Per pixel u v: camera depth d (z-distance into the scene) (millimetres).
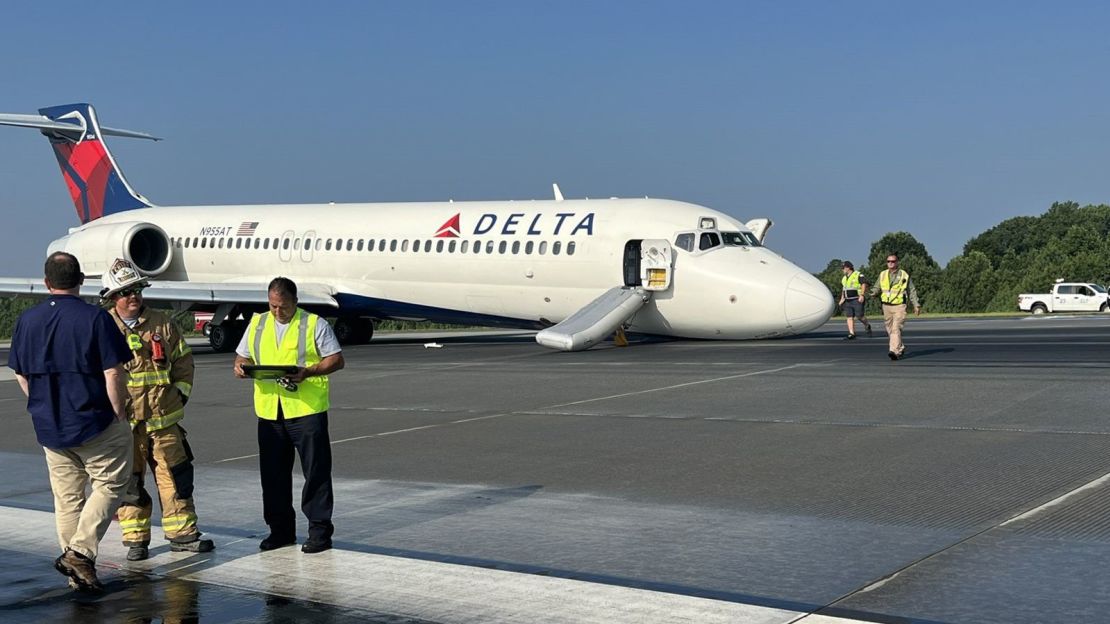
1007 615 6230
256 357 8406
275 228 35719
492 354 27859
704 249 28344
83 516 7422
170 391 8219
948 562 7375
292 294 8344
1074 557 7406
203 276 37219
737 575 7230
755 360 22859
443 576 7406
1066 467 10531
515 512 9430
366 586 7230
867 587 6859
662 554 7848
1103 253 101188
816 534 8305
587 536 8477
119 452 7621
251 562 7973
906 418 14039
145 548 8156
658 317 28984
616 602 6699
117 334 7570
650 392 17828
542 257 29984
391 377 22094
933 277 99188
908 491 9734
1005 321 43906
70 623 6590
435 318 33188
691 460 11672
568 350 28125
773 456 11727
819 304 27188
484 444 13219
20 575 7734
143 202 40750
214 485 11180
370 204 35125
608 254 29000
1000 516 8656
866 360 22156
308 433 8141
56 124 41312
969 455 11336
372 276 33375
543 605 6688
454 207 32969
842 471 10766
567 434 13766
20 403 19922
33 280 32844
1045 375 18297
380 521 9219
